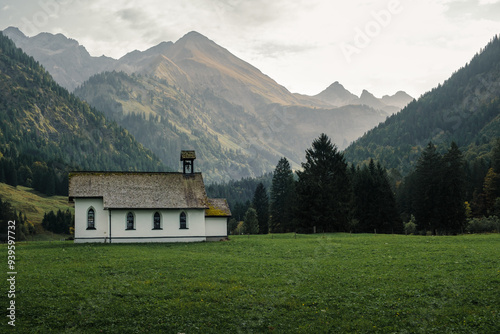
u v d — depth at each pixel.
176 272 37.56
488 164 151.25
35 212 176.88
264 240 64.94
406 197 130.62
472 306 26.47
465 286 30.05
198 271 38.03
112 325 25.36
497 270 33.75
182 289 31.97
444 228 95.00
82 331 24.53
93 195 64.75
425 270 35.66
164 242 64.44
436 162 97.94
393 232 96.94
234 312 27.42
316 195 87.94
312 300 29.19
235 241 64.06
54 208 190.38
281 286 32.72
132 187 67.69
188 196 68.06
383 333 23.88
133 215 65.06
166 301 29.16
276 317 26.61
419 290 29.91
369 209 96.94
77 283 33.25
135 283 33.47
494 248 45.56
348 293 30.19
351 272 36.41
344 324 25.11
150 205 65.06
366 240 60.16
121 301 29.05
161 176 70.94
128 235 64.44
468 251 43.69
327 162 98.12
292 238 68.81
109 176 68.81
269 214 131.25
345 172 97.12
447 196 93.44
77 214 64.38
